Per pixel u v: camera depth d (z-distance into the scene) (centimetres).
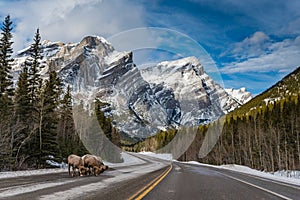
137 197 646
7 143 2156
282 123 4694
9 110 2366
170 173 1642
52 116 2772
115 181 1034
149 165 2898
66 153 3153
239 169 3075
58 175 1316
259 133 4838
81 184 898
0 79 2531
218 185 994
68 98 3391
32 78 2880
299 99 4619
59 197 616
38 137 2569
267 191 851
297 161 4478
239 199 669
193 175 1521
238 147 5678
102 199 602
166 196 684
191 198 666
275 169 4878
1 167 2075
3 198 588
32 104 2611
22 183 890
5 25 2638
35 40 2959
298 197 738
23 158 2314
